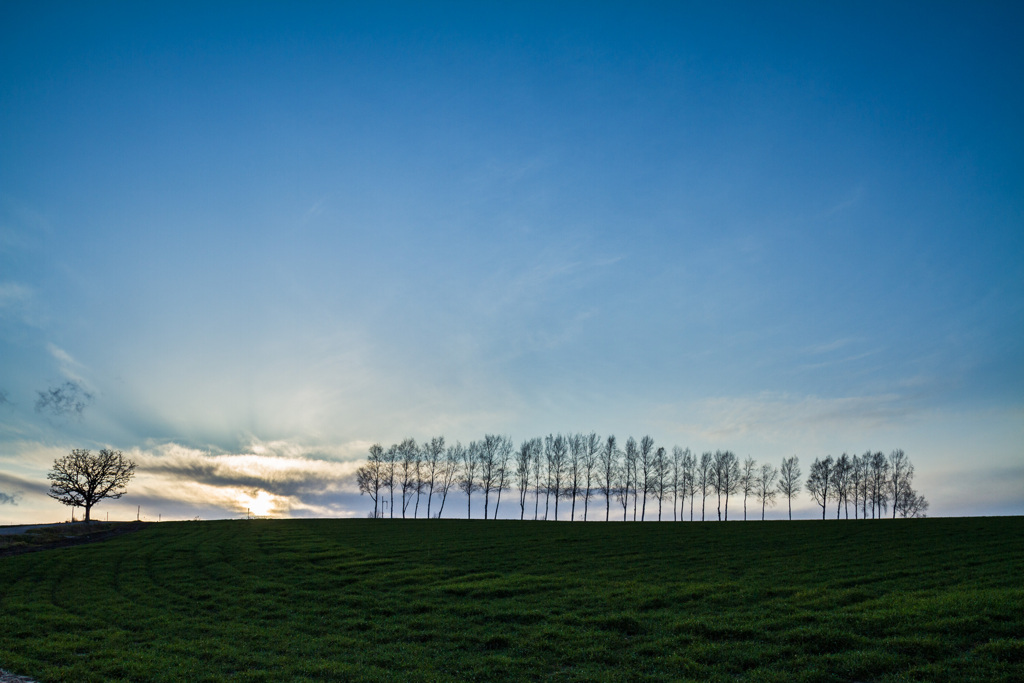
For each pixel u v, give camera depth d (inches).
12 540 2942.9
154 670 1029.8
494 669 1042.1
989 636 1030.4
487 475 5433.1
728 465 5654.5
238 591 1792.6
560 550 2549.2
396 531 3403.1
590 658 1091.9
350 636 1309.1
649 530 3265.3
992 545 2217.0
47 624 1354.6
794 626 1202.6
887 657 973.8
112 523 4018.2
